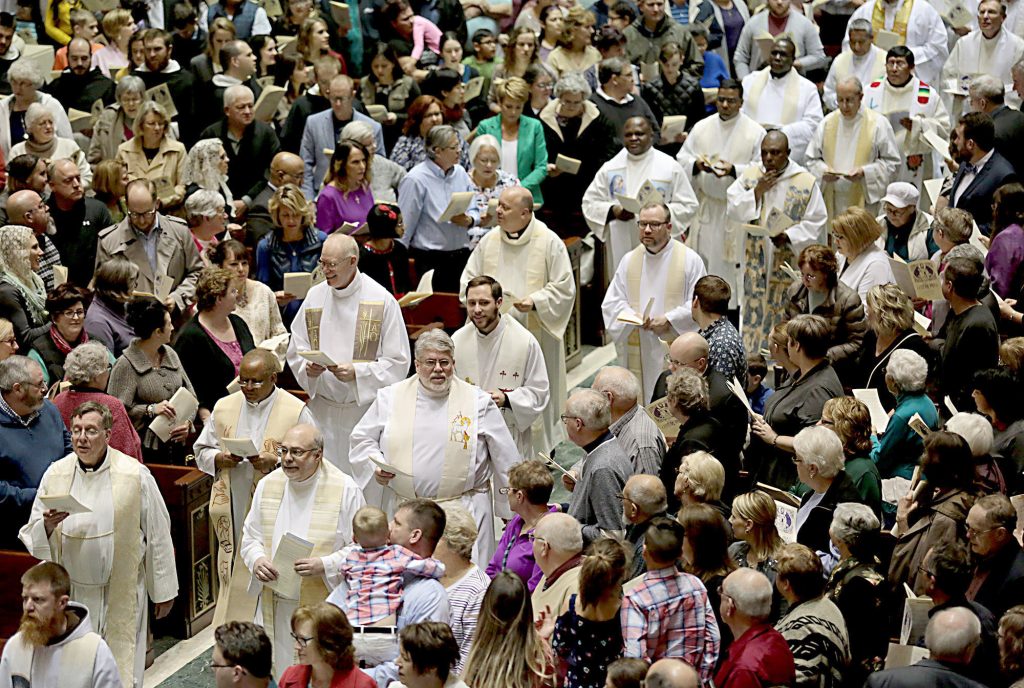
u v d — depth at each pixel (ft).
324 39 67.92
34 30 74.95
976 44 67.21
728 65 78.43
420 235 54.19
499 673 28.81
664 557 29.25
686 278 49.85
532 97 64.69
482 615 29.22
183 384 43.42
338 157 54.34
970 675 28.12
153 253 51.98
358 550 32.65
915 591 33.32
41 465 38.60
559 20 72.02
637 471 36.81
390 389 40.91
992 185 50.65
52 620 31.37
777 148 55.98
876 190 60.85
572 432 36.04
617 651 28.96
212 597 43.45
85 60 65.16
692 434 35.81
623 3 70.85
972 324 41.39
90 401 37.47
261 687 28.35
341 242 44.70
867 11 71.61
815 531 33.73
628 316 48.80
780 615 31.32
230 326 45.21
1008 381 37.42
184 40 69.97
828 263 43.16
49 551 36.91
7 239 46.01
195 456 40.91
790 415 38.45
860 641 30.01
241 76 65.67
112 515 37.14
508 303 49.37
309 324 45.70
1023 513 34.60
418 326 50.90
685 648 29.14
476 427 40.27
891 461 37.63
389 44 69.26
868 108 61.31
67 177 51.47
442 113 61.36
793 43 65.05
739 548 33.19
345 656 28.43
